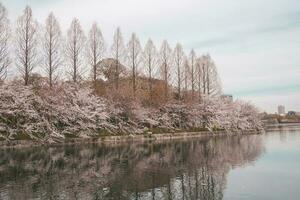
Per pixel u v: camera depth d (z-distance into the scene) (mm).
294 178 19500
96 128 45969
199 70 72562
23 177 19609
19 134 36188
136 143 43594
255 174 20828
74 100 43000
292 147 38344
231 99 87625
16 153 30172
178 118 62281
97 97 46594
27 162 25297
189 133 61188
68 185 17531
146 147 38375
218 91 77500
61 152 31625
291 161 26547
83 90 45094
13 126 35750
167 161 26609
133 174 20828
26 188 16781
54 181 18516
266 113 135375
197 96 69438
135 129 50688
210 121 68938
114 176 20078
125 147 37781
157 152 33281
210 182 18422
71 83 45438
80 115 42125
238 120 79875
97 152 32344
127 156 29703
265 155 30766
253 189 16781
